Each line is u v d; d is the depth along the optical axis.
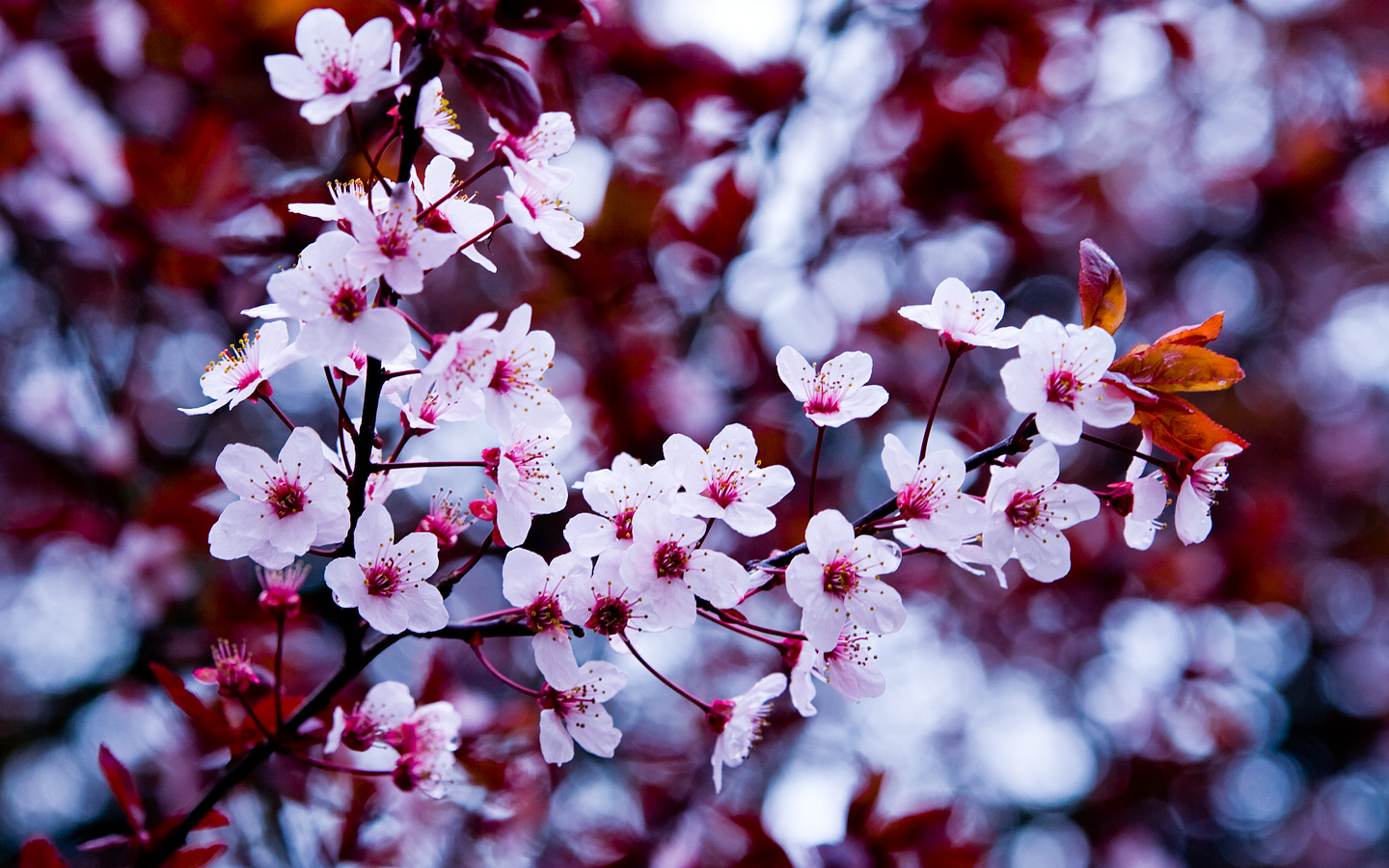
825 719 1.16
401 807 0.67
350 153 0.68
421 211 0.53
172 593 0.77
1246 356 1.64
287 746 0.54
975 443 0.92
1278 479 1.56
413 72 0.51
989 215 0.85
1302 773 1.73
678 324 0.87
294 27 0.70
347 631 0.54
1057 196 1.03
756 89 0.78
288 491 0.53
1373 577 1.65
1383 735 1.69
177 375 1.03
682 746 1.00
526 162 0.53
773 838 0.65
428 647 0.66
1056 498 0.54
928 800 0.66
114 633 1.08
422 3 0.51
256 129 0.79
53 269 0.83
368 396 0.52
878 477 1.05
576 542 0.54
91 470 0.80
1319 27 1.47
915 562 0.97
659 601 0.53
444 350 0.51
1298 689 1.73
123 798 0.54
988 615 1.22
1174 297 1.49
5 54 0.75
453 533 0.55
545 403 0.53
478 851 0.73
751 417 0.87
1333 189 1.21
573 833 0.81
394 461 0.54
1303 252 1.56
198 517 0.71
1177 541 1.10
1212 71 1.38
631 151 0.83
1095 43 0.86
